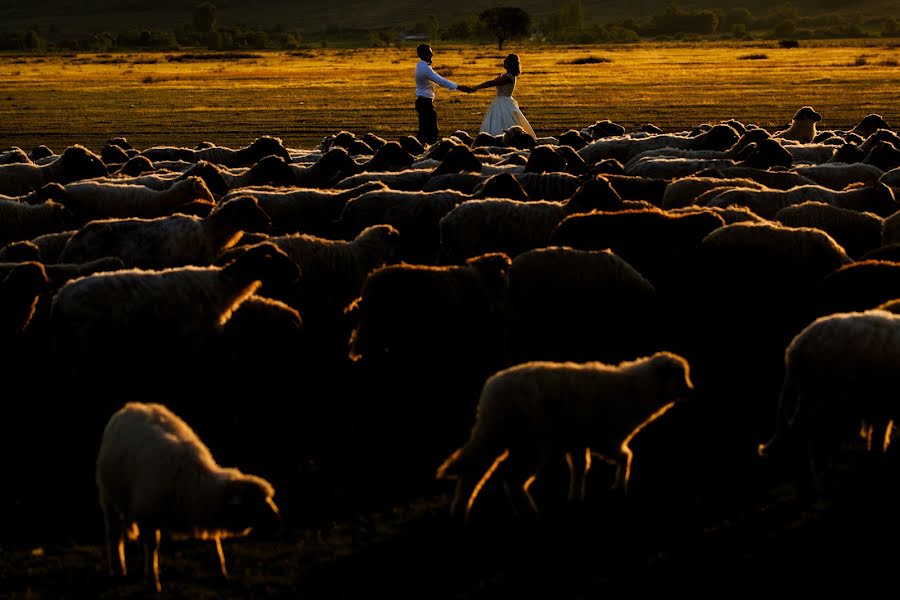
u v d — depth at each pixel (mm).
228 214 15719
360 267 15086
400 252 17828
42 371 13680
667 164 23438
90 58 158625
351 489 10453
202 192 19875
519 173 21859
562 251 13516
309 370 13922
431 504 10062
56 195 19438
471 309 13023
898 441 11125
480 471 9320
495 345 13539
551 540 9258
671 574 8586
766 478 10422
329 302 14945
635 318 13531
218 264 14703
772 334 14188
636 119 49500
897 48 141125
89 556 9133
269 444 11656
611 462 10617
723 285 14516
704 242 14641
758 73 84250
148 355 12312
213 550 8797
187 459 8180
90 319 11945
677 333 14117
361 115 55500
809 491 9789
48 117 56812
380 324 12859
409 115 55125
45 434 12070
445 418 12336
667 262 14883
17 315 13016
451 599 8289
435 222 18125
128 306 12070
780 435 9984
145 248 15383
